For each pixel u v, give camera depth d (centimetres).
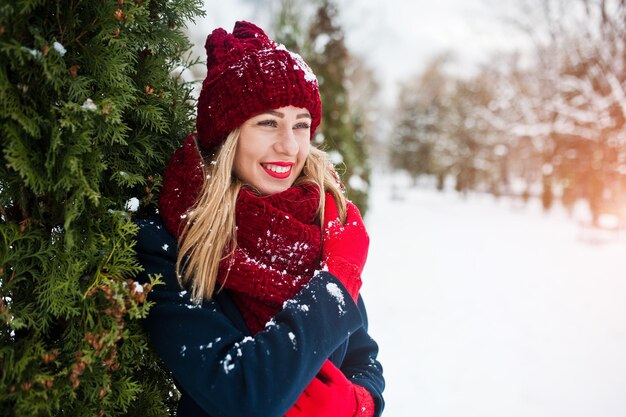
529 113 1736
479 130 2469
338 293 101
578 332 486
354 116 941
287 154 112
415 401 333
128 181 104
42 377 84
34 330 93
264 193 116
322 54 781
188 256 104
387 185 3753
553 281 721
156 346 100
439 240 1130
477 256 925
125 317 102
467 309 559
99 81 92
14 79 85
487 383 364
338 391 102
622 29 1338
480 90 2319
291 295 105
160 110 111
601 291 660
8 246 88
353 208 125
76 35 92
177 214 107
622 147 1322
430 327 490
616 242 1132
